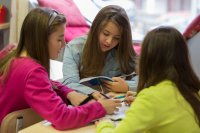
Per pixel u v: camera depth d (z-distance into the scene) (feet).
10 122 4.15
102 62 5.90
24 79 4.26
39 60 4.46
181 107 3.49
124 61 6.01
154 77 3.57
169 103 3.43
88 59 5.83
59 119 3.97
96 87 5.54
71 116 4.01
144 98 3.46
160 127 3.47
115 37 5.69
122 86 5.47
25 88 4.23
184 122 3.46
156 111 3.40
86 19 10.72
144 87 3.64
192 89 3.65
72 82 5.50
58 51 4.61
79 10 10.77
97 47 5.76
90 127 4.08
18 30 9.06
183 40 3.65
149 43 3.59
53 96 4.16
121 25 5.63
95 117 4.19
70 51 5.98
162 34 3.58
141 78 3.66
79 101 4.78
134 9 13.52
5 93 4.48
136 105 3.47
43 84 4.19
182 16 14.19
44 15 4.40
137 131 3.40
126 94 5.16
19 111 4.29
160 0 14.29
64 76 5.68
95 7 11.47
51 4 9.71
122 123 3.47
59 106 4.07
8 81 4.44
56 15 4.47
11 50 4.75
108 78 5.57
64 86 5.22
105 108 4.30
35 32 4.38
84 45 5.92
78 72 5.83
